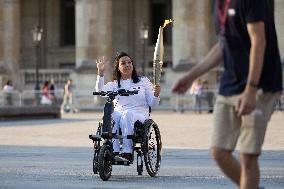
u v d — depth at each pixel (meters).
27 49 132.50
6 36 122.19
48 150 43.81
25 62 132.25
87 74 116.19
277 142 48.66
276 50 17.56
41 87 121.69
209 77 109.25
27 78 122.62
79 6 118.06
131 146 30.36
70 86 107.38
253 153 17.45
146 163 30.11
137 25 130.25
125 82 31.09
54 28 133.50
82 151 43.12
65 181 29.22
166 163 36.06
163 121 76.62
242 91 17.45
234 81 17.56
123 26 130.25
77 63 117.75
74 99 114.00
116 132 30.50
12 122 76.88
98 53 117.31
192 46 113.06
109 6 117.81
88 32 117.44
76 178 30.20
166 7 130.00
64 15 134.38
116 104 30.81
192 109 104.00
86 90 115.25
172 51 124.56
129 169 33.69
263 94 17.41
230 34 17.48
